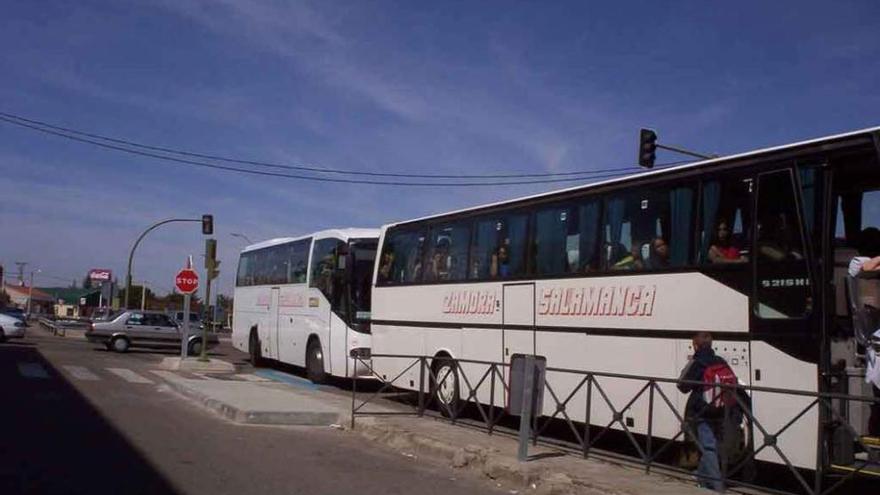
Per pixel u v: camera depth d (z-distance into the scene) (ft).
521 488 31.63
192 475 31.76
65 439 38.58
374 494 29.86
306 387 67.67
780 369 29.45
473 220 47.98
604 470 32.42
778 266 29.91
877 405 27.86
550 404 40.24
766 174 30.89
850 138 28.09
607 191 38.34
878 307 26.94
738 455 29.91
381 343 56.39
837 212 29.68
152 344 106.83
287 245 80.89
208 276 81.87
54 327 164.25
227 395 55.06
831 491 27.58
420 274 52.65
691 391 30.58
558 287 40.60
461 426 43.80
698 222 33.37
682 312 33.60
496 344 44.55
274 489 29.86
